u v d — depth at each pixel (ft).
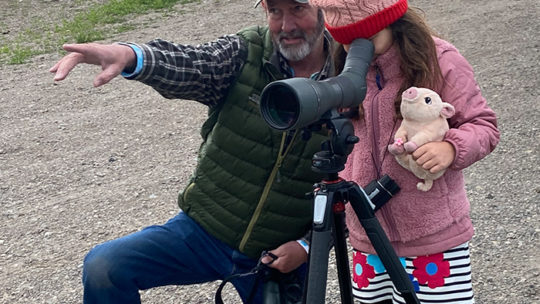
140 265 8.80
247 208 8.83
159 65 7.87
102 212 17.46
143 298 13.26
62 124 24.39
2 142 22.98
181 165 20.12
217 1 42.01
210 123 9.02
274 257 8.66
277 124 5.87
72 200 18.34
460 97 7.34
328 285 13.10
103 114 25.17
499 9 35.06
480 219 15.07
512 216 15.05
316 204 6.29
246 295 9.43
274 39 8.42
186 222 9.14
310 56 8.57
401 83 7.55
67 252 15.56
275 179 8.68
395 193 7.59
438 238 7.70
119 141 22.41
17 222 17.26
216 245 9.11
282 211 8.78
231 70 8.55
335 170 6.30
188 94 8.47
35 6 43.62
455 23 33.32
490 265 13.26
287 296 8.94
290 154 8.57
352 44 7.08
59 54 33.40
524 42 28.96
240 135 8.66
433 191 7.61
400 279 6.60
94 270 8.65
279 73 8.46
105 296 8.72
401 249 7.88
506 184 16.62
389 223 7.88
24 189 19.29
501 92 23.25
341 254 6.64
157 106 25.63
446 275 7.79
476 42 29.78
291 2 8.03
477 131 7.16
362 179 7.99
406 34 7.31
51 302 13.64
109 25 38.04
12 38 36.76
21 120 25.09
